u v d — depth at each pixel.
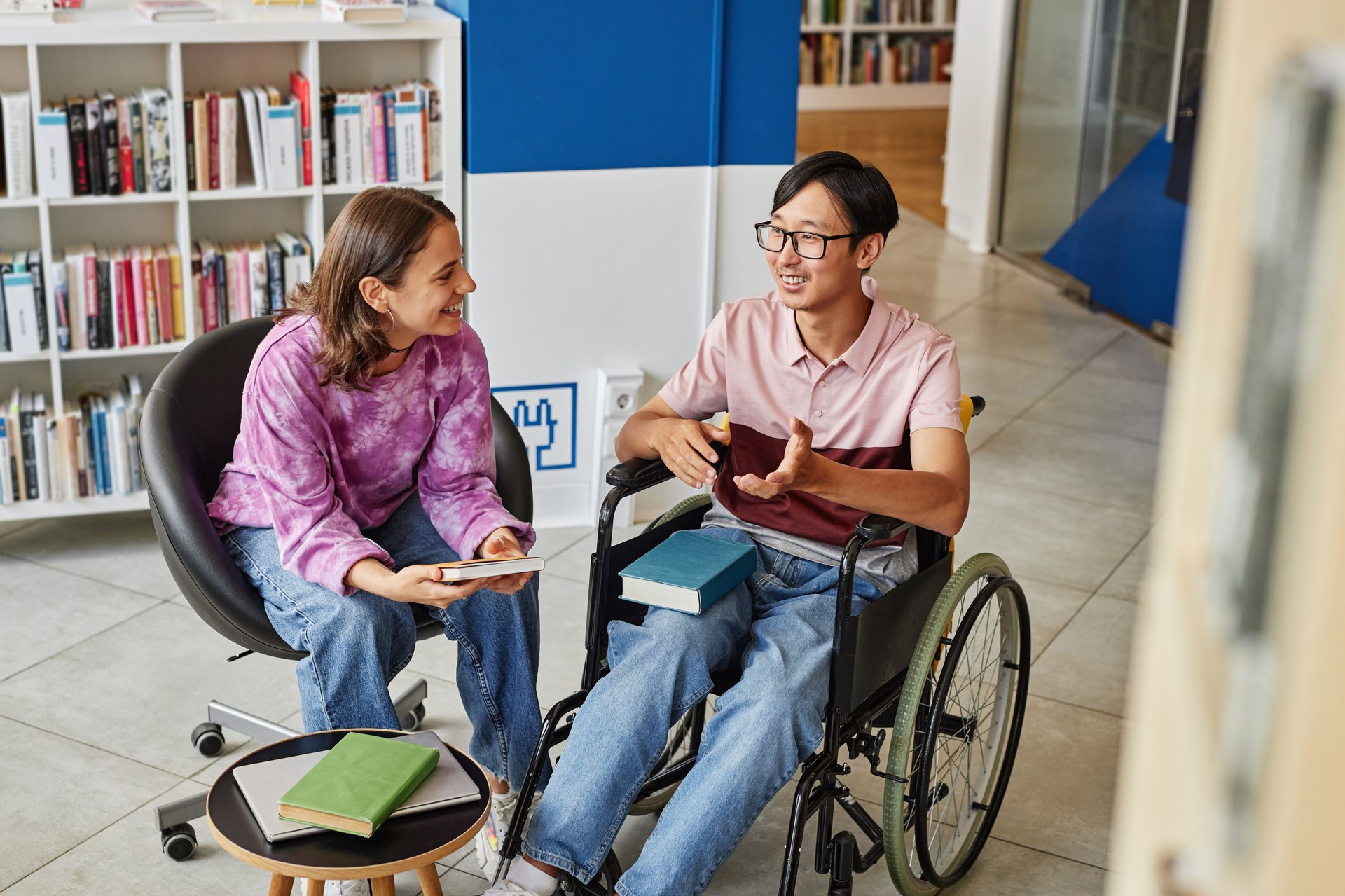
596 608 2.00
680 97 3.27
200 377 2.17
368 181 3.25
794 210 1.92
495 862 2.09
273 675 2.74
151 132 3.07
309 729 1.95
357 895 1.92
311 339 1.95
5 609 2.95
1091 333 5.39
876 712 1.93
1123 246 5.52
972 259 6.50
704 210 3.38
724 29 3.25
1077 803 2.39
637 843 2.22
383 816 1.52
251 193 3.17
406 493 2.18
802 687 1.81
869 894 2.13
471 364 2.10
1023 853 2.24
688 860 1.75
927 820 2.11
